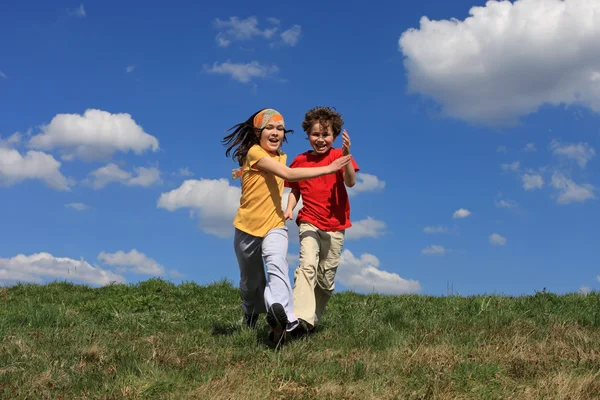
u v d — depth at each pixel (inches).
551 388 163.2
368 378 176.2
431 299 358.9
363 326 260.8
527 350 203.8
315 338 235.6
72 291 444.8
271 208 227.3
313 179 243.9
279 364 188.4
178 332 270.4
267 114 231.6
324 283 249.3
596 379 171.0
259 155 222.1
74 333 259.9
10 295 429.4
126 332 271.4
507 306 299.1
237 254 234.8
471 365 179.0
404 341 225.8
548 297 322.0
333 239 244.8
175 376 178.7
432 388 163.9
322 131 243.4
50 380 179.5
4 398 164.1
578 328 250.2
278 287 216.7
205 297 399.9
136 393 164.1
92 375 181.6
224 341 234.4
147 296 374.6
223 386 168.1
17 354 211.9
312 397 160.1
